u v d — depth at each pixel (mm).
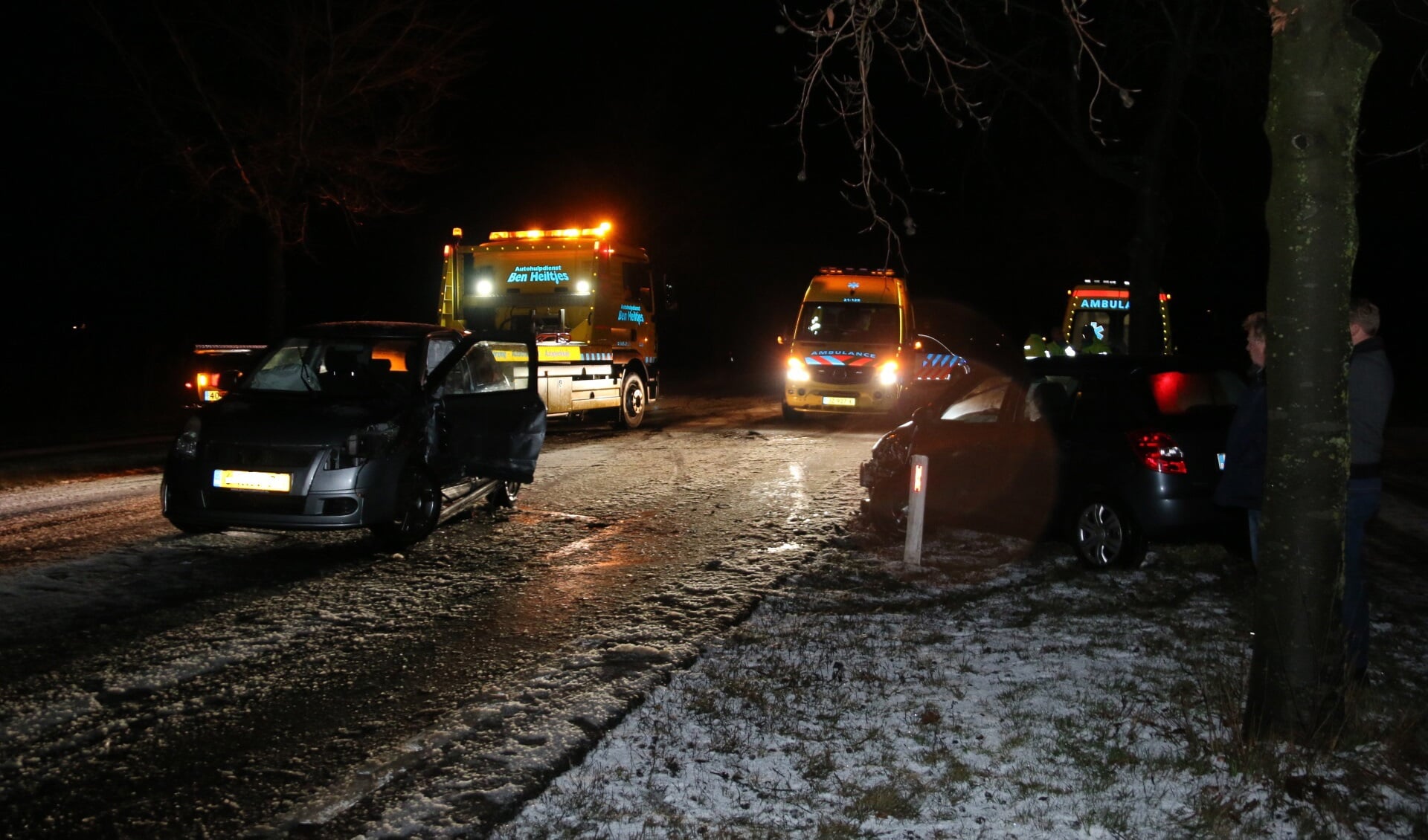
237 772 4566
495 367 10797
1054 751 4652
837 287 19781
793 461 14461
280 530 8242
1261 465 5188
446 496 9594
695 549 8922
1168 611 6848
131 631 6484
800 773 4461
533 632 6551
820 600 7234
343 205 22625
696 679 5625
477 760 4656
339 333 9750
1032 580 7762
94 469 13578
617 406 18344
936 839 3922
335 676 5742
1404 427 19797
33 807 4266
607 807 4141
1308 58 4289
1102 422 8055
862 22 6016
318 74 20812
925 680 5559
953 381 9383
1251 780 4301
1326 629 4496
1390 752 4438
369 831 4027
